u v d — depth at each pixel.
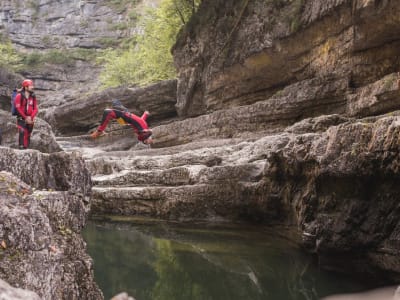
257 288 7.64
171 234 12.30
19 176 6.43
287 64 17.97
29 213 4.33
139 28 52.38
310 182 8.91
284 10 17.44
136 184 15.63
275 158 10.62
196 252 10.23
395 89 11.70
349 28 14.11
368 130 7.11
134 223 14.13
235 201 12.52
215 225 13.08
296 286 7.59
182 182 14.36
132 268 9.04
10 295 2.86
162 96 27.50
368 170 6.93
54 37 57.53
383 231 6.78
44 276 4.14
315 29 15.70
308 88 15.59
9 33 58.00
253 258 9.48
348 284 7.14
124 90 28.86
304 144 9.10
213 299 7.07
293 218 10.27
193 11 26.17
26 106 9.00
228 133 18.88
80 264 4.82
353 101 13.66
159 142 23.00
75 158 6.91
